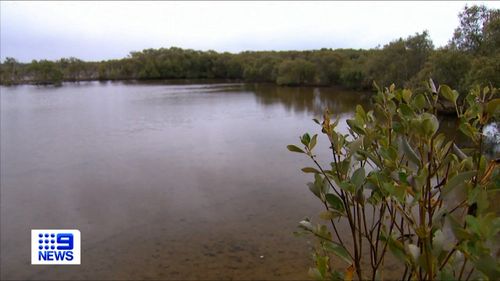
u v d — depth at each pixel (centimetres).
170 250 887
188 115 3012
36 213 1133
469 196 116
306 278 734
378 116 167
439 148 145
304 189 1255
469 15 1981
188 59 9356
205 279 755
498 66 1284
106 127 2525
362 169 139
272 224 1000
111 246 919
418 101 148
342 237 788
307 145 156
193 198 1219
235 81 7888
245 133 2239
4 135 2284
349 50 7531
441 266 116
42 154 1814
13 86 7012
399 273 622
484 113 138
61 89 6181
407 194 125
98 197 1251
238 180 1377
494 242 112
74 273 805
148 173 1491
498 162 138
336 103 3588
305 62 5919
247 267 792
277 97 4309
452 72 2019
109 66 9238
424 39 3266
